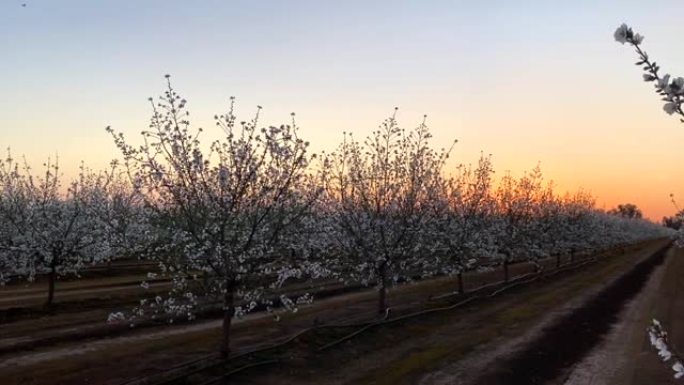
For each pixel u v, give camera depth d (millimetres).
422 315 21609
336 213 21828
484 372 14117
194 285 14359
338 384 12688
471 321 21422
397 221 21766
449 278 38719
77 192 29047
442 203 26516
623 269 51094
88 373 13078
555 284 36094
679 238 27484
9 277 30078
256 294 14148
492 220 35344
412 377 13484
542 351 16703
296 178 13914
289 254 15492
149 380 12148
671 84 4543
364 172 21906
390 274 21891
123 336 17438
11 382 12367
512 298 28531
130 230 26406
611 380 14078
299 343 15555
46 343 16250
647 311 25859
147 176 12953
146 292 27047
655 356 16578
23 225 24109
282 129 13430
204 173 13180
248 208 13531
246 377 12797
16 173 27078
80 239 24469
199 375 12539
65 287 29641
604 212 88312
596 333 20234
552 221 46594
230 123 13203
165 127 12930
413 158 22422
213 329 18625
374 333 17797
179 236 13398
